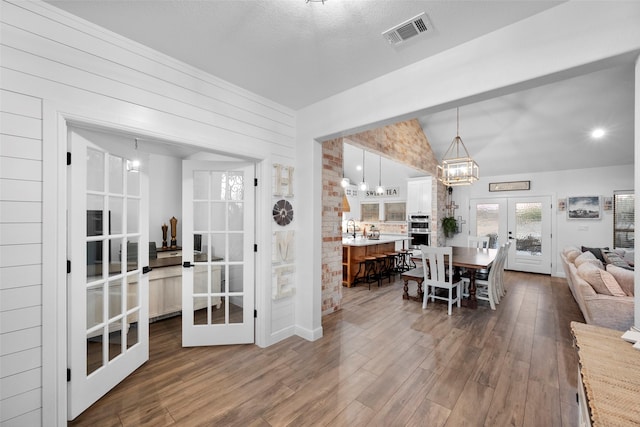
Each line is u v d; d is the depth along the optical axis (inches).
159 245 175.0
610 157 217.2
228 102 103.3
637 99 57.9
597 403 35.7
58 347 66.6
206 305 114.1
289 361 100.7
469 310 157.3
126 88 78.5
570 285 182.1
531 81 70.1
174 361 100.0
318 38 78.6
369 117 101.8
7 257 60.5
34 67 64.0
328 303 151.3
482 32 74.9
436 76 85.0
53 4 66.2
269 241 114.9
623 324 103.7
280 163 121.6
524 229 264.8
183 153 172.4
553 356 104.1
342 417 72.4
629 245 219.5
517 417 72.2
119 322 87.1
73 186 71.9
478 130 225.3
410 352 107.7
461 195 302.0
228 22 72.4
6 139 60.4
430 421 71.0
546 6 65.6
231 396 80.7
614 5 58.7
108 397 79.7
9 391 60.6
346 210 218.4
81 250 73.5
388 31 75.1
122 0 64.6
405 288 177.9
